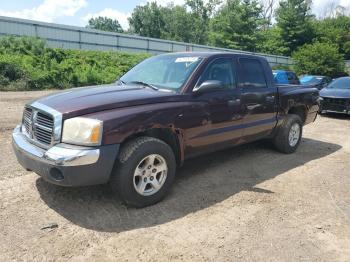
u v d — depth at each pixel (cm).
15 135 426
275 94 595
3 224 354
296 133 663
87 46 3216
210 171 538
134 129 380
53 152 352
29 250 314
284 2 5672
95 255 312
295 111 689
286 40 5484
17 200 406
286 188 483
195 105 446
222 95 488
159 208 404
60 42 3022
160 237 344
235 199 438
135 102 398
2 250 313
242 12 5153
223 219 385
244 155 634
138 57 2967
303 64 4278
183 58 500
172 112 418
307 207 424
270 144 694
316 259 319
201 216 389
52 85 1953
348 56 5569
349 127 1010
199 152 476
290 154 658
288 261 314
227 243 338
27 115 418
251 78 554
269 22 5978
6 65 1861
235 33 5162
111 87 456
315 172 557
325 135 875
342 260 319
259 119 564
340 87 1260
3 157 550
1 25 2639
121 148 382
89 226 358
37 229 348
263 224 377
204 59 482
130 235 345
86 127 354
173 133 429
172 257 313
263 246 335
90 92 423
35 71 1969
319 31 5628
